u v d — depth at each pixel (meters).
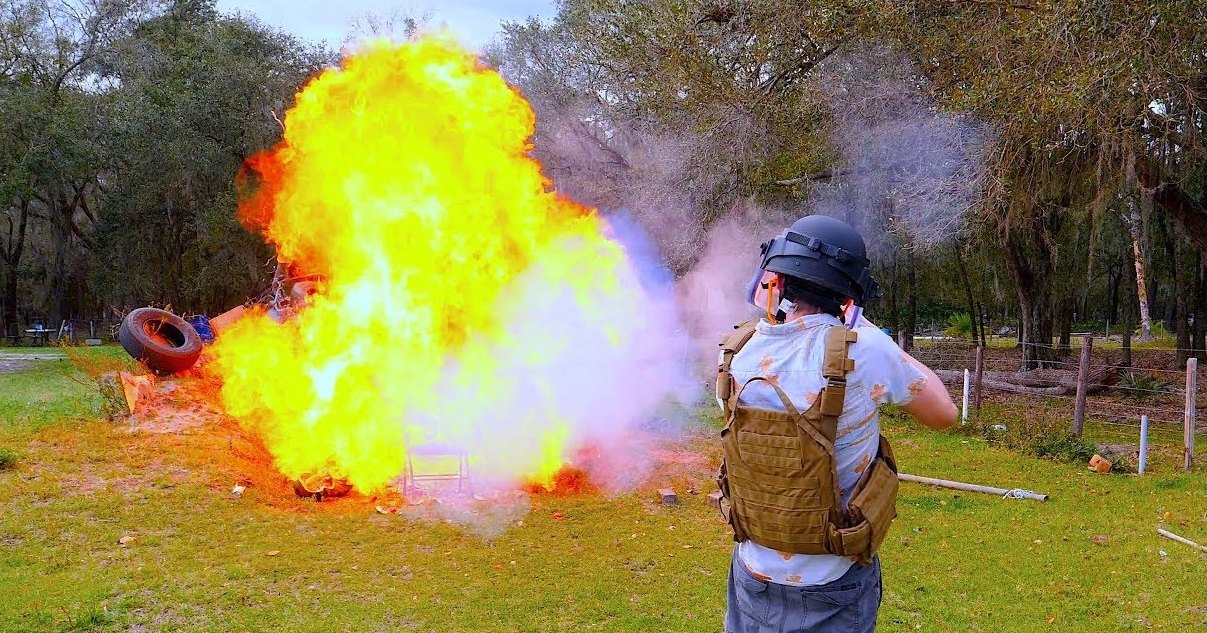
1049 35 10.70
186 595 5.52
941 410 2.56
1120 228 22.20
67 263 36.97
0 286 38.59
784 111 14.65
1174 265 22.89
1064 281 25.42
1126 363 22.19
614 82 17.11
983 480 9.12
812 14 13.52
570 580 5.91
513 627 5.12
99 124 31.89
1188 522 7.37
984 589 5.78
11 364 17.22
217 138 32.09
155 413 10.20
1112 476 9.31
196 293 36.50
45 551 6.30
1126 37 9.89
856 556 2.53
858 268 2.59
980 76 12.11
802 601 2.55
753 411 2.55
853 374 2.47
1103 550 6.63
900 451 10.62
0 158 30.33
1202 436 12.11
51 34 33.31
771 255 2.68
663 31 14.57
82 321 38.84
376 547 6.55
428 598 5.55
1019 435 10.98
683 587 5.79
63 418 10.07
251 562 6.15
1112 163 13.19
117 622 5.09
